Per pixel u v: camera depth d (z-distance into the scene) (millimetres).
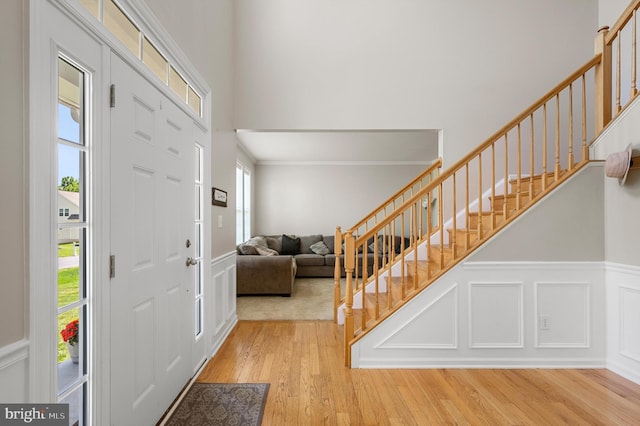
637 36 3199
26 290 938
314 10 3549
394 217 2529
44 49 998
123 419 1411
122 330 1406
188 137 2156
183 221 2068
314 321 3559
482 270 2449
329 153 6738
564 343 2430
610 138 2420
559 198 2445
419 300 2455
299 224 7590
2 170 871
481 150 2496
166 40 1820
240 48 3523
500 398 2004
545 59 3498
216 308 2770
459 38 3520
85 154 1220
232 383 2178
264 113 3518
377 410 1879
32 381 955
